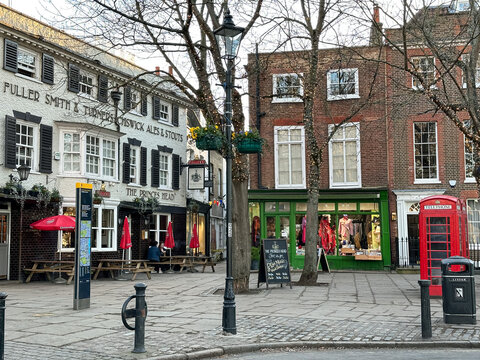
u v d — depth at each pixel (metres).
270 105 25.05
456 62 15.37
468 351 8.07
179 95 30.70
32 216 20.31
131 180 26.17
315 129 24.72
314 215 17.62
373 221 23.92
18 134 20.11
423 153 24.05
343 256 23.95
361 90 24.34
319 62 24.61
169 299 14.00
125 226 22.69
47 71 21.36
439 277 14.06
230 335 9.09
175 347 8.18
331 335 9.05
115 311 11.79
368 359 7.52
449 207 14.02
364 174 24.12
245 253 15.50
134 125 26.33
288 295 14.68
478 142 15.02
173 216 29.39
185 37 13.77
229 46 10.24
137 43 13.82
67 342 8.51
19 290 16.78
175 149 30.03
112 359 7.41
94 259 22.42
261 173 24.95
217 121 15.27
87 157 22.56
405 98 23.42
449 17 22.59
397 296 14.32
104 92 24.25
